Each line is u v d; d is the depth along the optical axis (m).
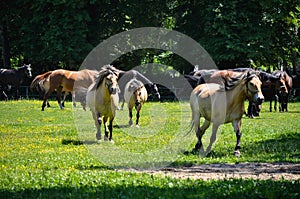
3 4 53.72
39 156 18.81
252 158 18.19
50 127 27.59
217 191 12.16
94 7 54.66
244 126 28.36
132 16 55.81
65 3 50.78
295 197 11.62
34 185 13.42
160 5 55.94
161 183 13.36
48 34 50.62
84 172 15.34
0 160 17.95
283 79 38.59
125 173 15.12
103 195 12.01
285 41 54.69
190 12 55.56
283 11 51.50
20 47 54.06
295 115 36.03
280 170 15.80
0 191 12.70
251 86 18.56
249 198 11.55
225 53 50.78
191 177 14.66
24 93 53.12
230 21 50.34
